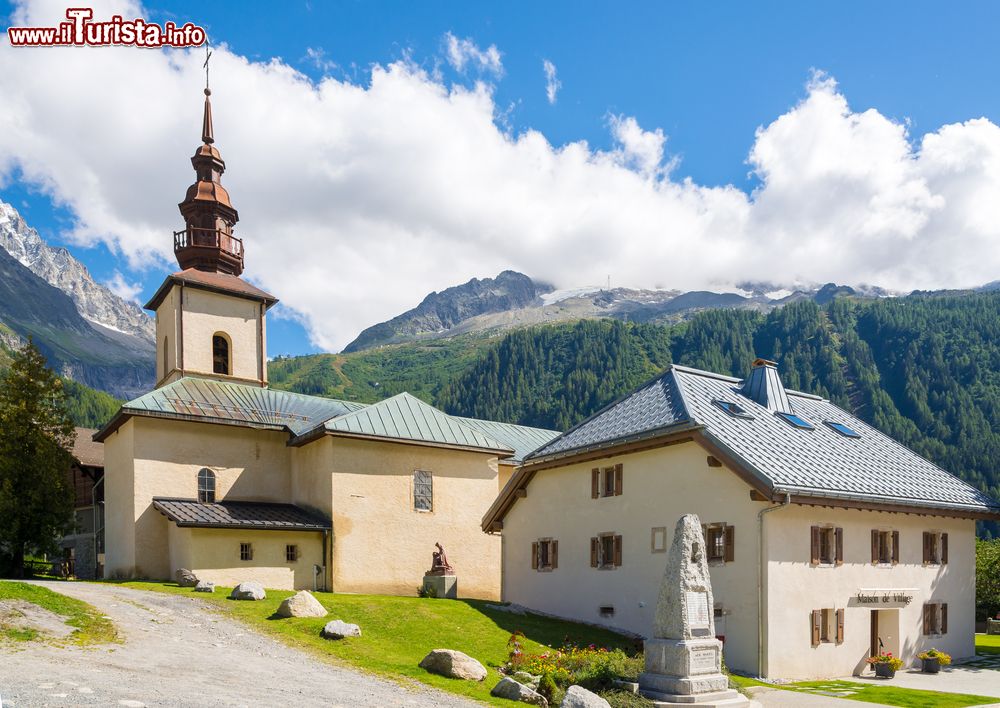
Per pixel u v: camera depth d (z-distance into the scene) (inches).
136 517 1284.4
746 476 931.3
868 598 1013.8
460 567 1432.1
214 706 460.1
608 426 1196.5
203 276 1637.6
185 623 773.3
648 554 1084.5
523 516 1333.7
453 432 1473.9
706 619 701.9
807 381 7219.5
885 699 787.4
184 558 1205.1
